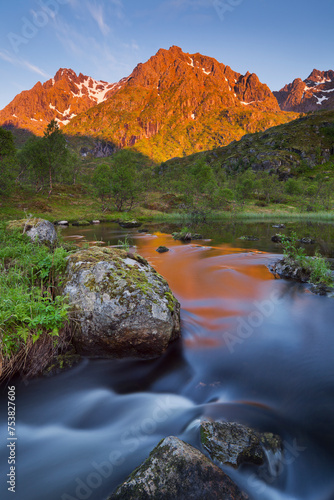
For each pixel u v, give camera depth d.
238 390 3.78
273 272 10.43
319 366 4.32
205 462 2.43
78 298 4.43
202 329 5.57
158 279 5.14
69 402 3.57
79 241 19.34
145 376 4.12
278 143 175.25
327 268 9.99
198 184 73.19
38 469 2.67
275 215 56.81
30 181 66.69
